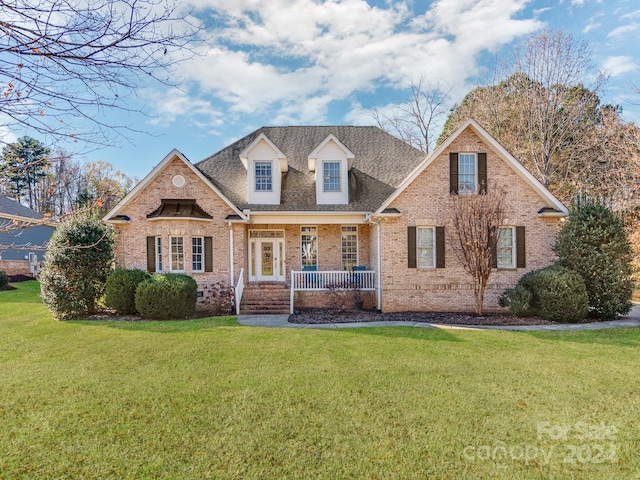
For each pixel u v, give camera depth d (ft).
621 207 74.13
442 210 49.90
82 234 44.09
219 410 17.62
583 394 19.36
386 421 16.42
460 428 15.79
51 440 15.05
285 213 52.70
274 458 13.67
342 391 19.84
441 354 26.84
